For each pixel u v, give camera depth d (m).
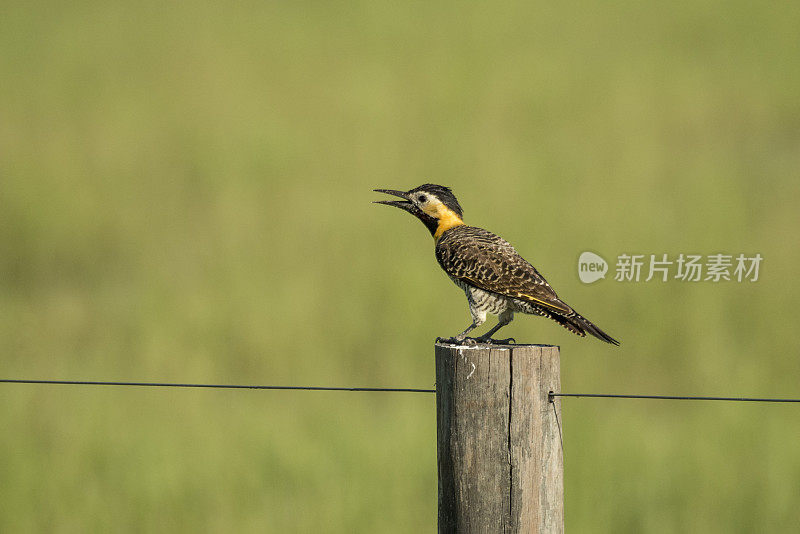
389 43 39.47
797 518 9.66
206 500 9.98
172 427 11.50
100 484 10.30
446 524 6.19
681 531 9.55
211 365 13.55
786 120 28.69
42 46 39.22
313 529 9.51
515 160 23.27
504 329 14.55
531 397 6.06
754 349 13.77
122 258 18.73
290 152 24.53
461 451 6.09
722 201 19.72
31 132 26.55
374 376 13.70
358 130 27.02
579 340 14.41
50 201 20.19
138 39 40.34
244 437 11.15
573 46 38.84
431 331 14.54
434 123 27.83
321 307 15.26
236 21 43.56
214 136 25.83
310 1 47.69
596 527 9.43
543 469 6.09
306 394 13.06
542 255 16.86
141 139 26.03
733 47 37.66
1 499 9.78
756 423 11.21
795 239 17.72
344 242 18.44
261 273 16.86
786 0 42.69
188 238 19.52
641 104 29.69
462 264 8.48
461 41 39.56
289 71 34.94
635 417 12.12
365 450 10.77
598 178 22.17
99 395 12.43
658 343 14.11
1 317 15.55
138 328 14.87
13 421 11.41
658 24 41.75
